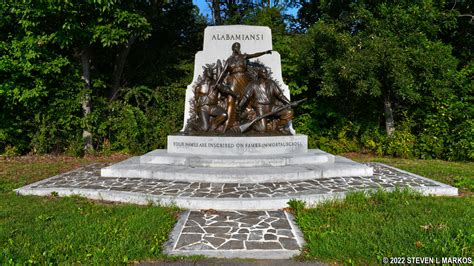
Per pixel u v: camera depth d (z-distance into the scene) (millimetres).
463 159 12102
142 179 7676
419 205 5508
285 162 8492
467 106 12477
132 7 12875
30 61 11711
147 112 13711
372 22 12414
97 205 5883
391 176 7949
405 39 12242
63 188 6758
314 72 13562
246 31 11109
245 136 9258
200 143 9266
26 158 11922
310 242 4160
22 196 6527
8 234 4316
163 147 13445
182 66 16203
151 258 3814
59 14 11328
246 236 4438
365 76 11688
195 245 4148
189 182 7297
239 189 6578
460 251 3635
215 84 9969
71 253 3824
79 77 12953
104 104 13430
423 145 12547
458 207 5402
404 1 12531
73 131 12953
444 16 13047
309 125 14734
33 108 12336
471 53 15828
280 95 10062
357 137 14281
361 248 3822
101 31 11688
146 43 17359
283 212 5504
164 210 5473
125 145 13219
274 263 3729
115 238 4203
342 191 6344
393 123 13531
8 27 12125
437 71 12117
